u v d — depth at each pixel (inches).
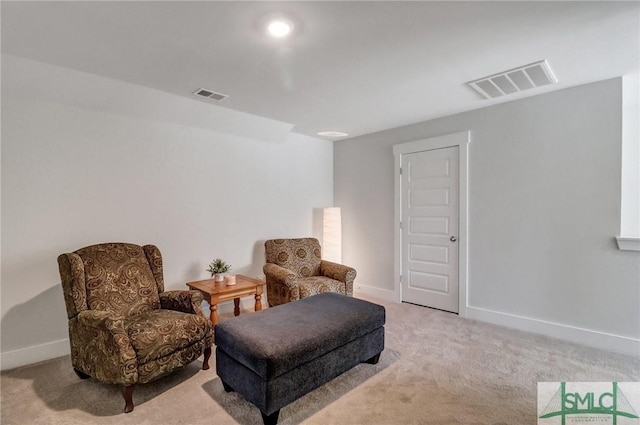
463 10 68.4
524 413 77.1
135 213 124.4
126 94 113.0
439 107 135.1
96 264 96.8
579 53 88.7
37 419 75.6
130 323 88.4
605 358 103.3
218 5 66.2
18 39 80.5
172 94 118.9
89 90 107.0
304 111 139.5
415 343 116.1
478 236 139.4
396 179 166.9
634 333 106.1
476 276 140.6
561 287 119.6
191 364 102.1
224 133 149.4
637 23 73.5
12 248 100.3
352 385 89.4
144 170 126.4
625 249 106.6
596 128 111.1
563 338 119.0
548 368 97.5
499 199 133.1
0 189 98.2
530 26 74.7
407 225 164.6
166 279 132.8
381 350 101.7
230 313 149.8
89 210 114.0
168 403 81.9
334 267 156.5
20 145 101.1
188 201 138.5
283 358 73.0
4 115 98.5
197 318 95.4
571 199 116.7
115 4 65.9
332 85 110.4
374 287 179.2
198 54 88.1
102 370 80.9
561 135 118.0
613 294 109.4
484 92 117.7
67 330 109.7
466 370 97.0
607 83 108.7
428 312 150.1
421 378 92.7
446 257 151.0
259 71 99.0
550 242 121.5
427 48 85.1
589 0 65.3
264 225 165.8
